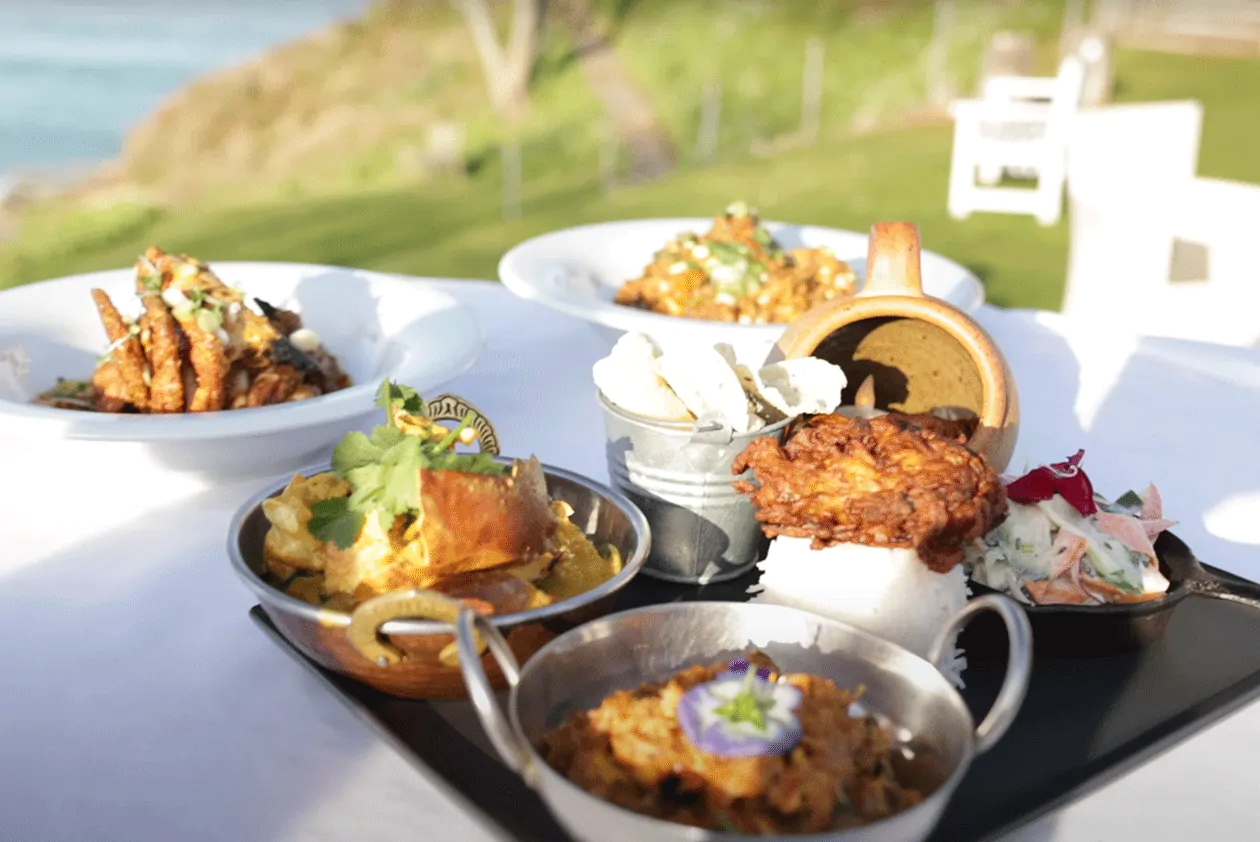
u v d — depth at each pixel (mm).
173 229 12070
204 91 16562
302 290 1903
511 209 11477
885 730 842
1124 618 1045
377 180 13586
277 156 15047
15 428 1246
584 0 18516
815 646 897
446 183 13250
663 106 15703
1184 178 3580
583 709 860
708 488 1147
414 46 17875
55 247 11547
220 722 967
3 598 1146
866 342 1339
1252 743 986
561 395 1771
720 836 662
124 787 885
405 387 1120
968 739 756
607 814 683
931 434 1034
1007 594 1080
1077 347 2055
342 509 987
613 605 965
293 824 852
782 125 14977
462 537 925
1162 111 3568
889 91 15812
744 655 891
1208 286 3326
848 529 985
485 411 1679
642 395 1153
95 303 1741
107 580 1189
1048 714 983
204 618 1128
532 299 1791
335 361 1749
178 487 1405
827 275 2150
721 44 17594
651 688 837
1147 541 1141
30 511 1339
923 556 979
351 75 17188
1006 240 8898
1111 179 3496
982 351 1209
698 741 751
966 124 8383
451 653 875
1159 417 1752
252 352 1603
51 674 1023
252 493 1411
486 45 16312
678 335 1634
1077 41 16594
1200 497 1487
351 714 984
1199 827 884
